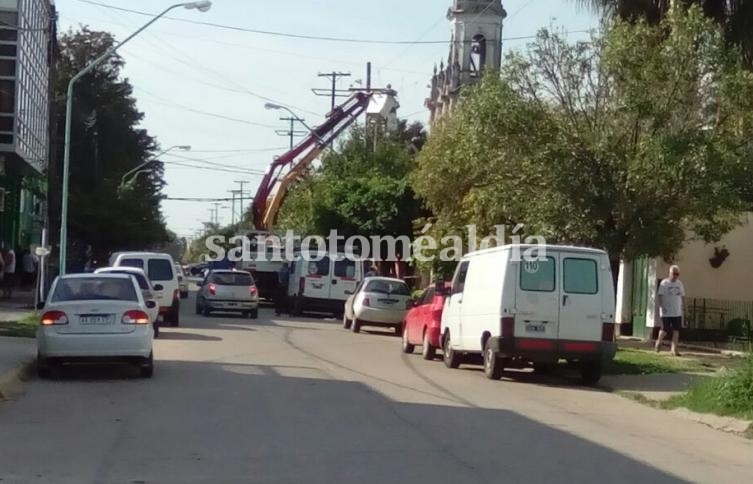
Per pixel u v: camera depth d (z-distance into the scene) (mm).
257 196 52781
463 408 15203
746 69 25438
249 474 9828
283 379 18125
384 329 34781
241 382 17484
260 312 44469
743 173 23594
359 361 22438
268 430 12492
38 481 9414
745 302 30469
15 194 51469
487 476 9992
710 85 23797
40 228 59375
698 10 23844
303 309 40281
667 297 24922
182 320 34594
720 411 15188
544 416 14688
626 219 24594
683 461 11414
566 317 19172
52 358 17234
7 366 17859
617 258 25047
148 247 67250
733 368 17906
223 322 34500
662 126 23906
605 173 24375
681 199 24188
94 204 58531
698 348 27125
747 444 13047
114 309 17375
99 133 74000
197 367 19781
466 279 21547
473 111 24844
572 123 24641
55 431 12250
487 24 61281
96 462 10328
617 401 17250
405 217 47750
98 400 15031
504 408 15414
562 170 24219
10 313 33344
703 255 30875
